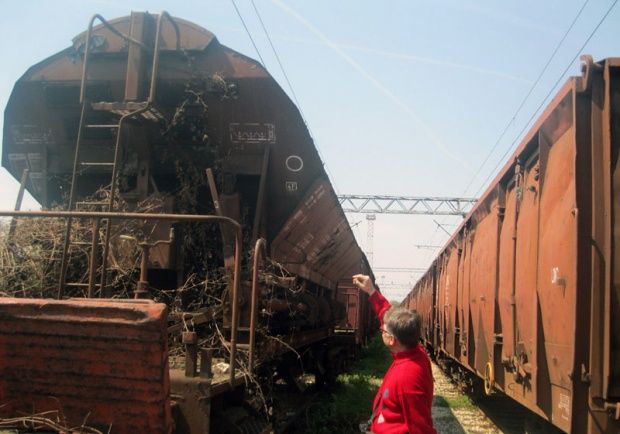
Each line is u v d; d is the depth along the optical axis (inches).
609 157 196.5
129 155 289.0
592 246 194.9
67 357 165.5
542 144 247.6
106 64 279.1
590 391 190.2
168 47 275.7
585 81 202.7
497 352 320.8
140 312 157.6
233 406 235.6
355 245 573.3
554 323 219.6
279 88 277.7
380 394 160.7
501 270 315.0
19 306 163.3
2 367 169.8
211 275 284.2
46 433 168.7
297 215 308.3
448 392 619.5
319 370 534.0
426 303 924.0
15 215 195.5
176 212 282.8
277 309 280.5
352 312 853.2
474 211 425.7
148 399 164.2
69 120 289.3
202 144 288.2
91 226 265.4
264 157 289.4
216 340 253.8
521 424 453.4
